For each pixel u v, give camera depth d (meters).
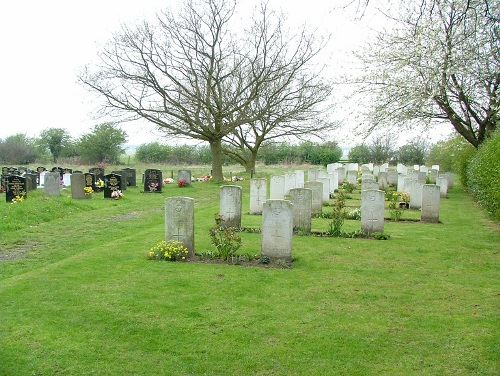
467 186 27.28
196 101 30.17
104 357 5.67
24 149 57.62
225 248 10.09
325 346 5.93
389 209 18.97
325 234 13.12
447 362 5.52
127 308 7.14
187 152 58.69
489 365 5.44
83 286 8.15
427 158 54.56
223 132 32.09
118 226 14.94
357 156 59.44
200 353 5.77
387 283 8.48
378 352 5.77
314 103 32.16
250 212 17.28
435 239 12.51
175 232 10.37
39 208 16.39
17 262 10.32
